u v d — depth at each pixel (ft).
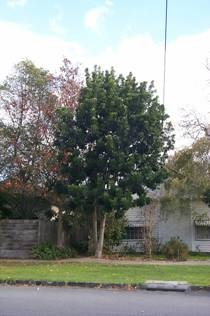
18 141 80.69
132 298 39.37
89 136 74.02
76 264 66.74
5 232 80.23
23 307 33.91
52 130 79.46
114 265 65.72
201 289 44.83
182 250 78.23
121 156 72.69
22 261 71.77
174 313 32.60
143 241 87.56
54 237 85.05
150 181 74.49
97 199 72.59
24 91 82.38
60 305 35.12
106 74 76.79
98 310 33.30
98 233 83.10
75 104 80.12
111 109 73.36
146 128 74.18
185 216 92.43
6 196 86.12
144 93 75.15
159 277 51.80
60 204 80.74
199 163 85.10
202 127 85.40
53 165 76.23
